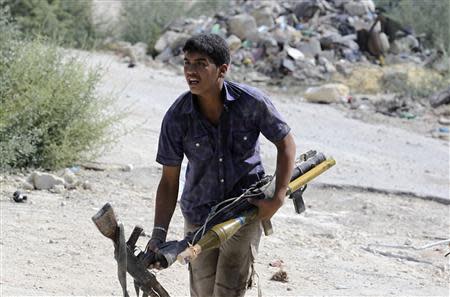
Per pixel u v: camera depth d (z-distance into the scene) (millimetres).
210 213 5547
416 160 15594
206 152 5699
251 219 5594
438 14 25766
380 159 15328
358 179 13414
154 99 18453
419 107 20016
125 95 18234
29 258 8383
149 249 5500
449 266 9680
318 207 12031
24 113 11852
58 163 12195
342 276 8938
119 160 12953
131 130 13812
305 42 23844
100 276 8125
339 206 12172
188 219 5914
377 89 21609
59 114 12281
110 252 8812
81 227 9531
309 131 17156
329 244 10125
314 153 6172
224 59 5488
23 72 12188
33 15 22938
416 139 17281
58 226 9477
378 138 17109
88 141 12586
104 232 5074
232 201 5652
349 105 20062
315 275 8875
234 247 5828
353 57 23984
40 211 10047
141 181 12164
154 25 24828
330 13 25969
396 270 9391
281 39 23734
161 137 5812
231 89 5609
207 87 5473
